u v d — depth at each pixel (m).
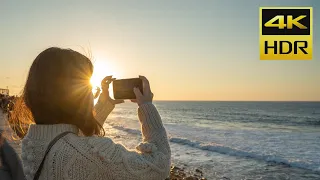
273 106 158.62
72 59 1.43
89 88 1.45
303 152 22.02
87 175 1.30
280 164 17.31
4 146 1.42
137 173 1.35
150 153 1.47
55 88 1.38
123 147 1.43
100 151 1.31
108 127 43.22
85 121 1.43
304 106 155.38
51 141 1.35
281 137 32.00
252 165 16.92
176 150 21.97
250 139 29.84
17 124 1.56
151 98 1.66
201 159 18.52
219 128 44.09
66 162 1.30
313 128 46.59
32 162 1.37
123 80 1.69
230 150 20.91
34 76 1.40
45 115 1.39
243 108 136.88
